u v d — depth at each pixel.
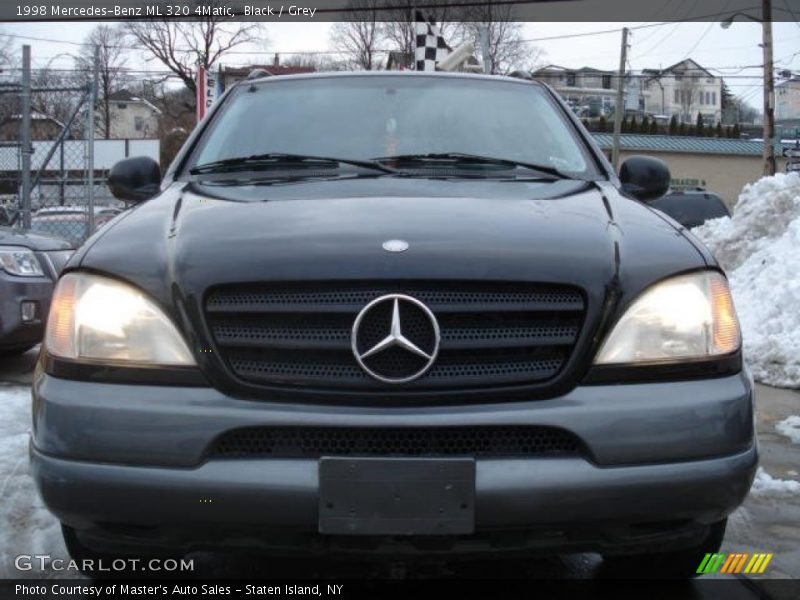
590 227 2.66
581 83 72.38
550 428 2.28
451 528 2.24
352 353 2.33
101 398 2.34
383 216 2.66
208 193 3.10
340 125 3.70
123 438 2.29
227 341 2.36
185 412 2.29
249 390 2.32
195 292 2.39
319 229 2.56
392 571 3.01
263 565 3.20
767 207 9.43
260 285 2.39
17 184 12.28
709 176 44.66
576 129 3.83
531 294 2.40
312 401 2.30
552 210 2.82
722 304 2.55
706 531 2.57
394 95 3.90
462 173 3.35
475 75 4.16
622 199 3.08
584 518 2.27
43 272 6.48
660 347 2.41
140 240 2.64
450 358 2.34
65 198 14.45
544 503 2.24
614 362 2.37
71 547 2.82
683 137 46.84
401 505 2.23
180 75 52.62
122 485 2.27
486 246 2.46
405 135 3.64
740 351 2.55
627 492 2.27
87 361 2.41
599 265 2.45
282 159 3.46
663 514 2.30
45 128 17.36
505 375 2.33
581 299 2.41
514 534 2.32
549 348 2.38
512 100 3.96
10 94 11.75
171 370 2.35
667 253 2.57
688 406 2.33
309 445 2.29
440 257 2.40
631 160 3.64
